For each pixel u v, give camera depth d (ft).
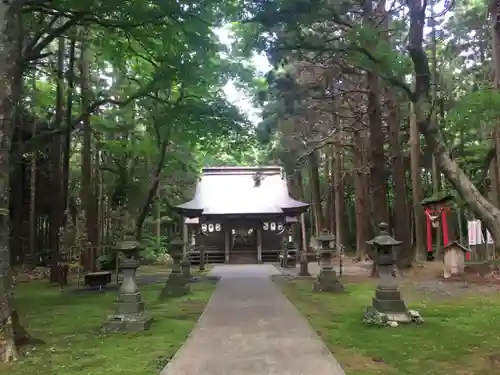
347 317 33.12
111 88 71.92
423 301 40.09
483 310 35.14
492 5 26.02
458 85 81.20
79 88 78.74
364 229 96.84
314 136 88.33
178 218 127.34
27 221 92.84
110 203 86.58
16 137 73.67
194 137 64.08
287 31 41.14
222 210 102.42
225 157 150.10
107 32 44.75
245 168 115.24
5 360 22.54
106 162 93.61
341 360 21.90
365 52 35.50
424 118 22.38
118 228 82.07
